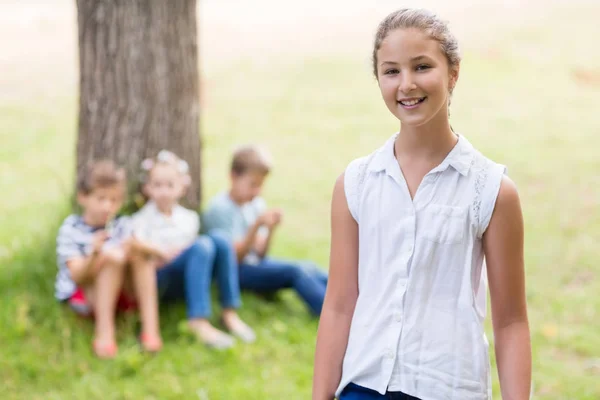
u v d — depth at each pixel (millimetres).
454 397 2236
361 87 13062
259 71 13781
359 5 18156
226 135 10750
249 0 18547
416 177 2324
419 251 2273
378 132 11023
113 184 4719
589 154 10078
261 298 5566
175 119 5328
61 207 5633
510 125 11406
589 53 14773
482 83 13367
